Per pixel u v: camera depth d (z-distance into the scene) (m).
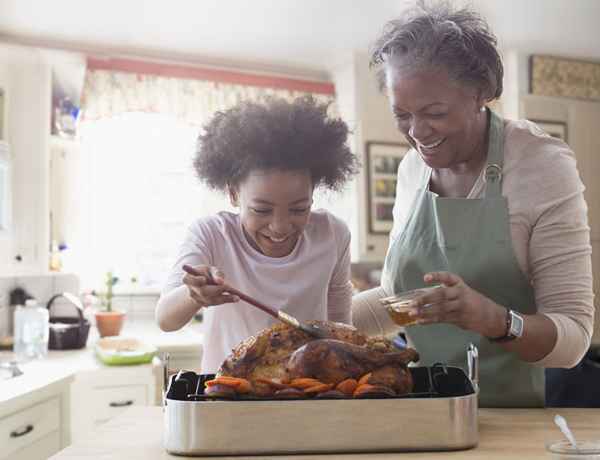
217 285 1.14
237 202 1.38
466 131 1.29
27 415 2.21
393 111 1.30
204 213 4.11
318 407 1.01
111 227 4.02
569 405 1.68
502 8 3.45
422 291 1.17
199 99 4.01
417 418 1.02
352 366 1.09
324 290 1.43
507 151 1.38
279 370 1.10
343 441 1.01
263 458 1.00
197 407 1.01
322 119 1.31
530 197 1.35
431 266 1.44
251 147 1.22
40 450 2.30
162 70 3.93
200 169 1.38
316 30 3.64
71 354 3.24
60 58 3.45
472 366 1.16
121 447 1.07
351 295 1.55
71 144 3.59
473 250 1.39
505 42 3.98
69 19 3.42
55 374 2.47
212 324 1.43
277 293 1.39
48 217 3.42
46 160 3.41
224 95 4.06
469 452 1.02
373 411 1.01
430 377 1.21
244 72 4.13
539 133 1.39
